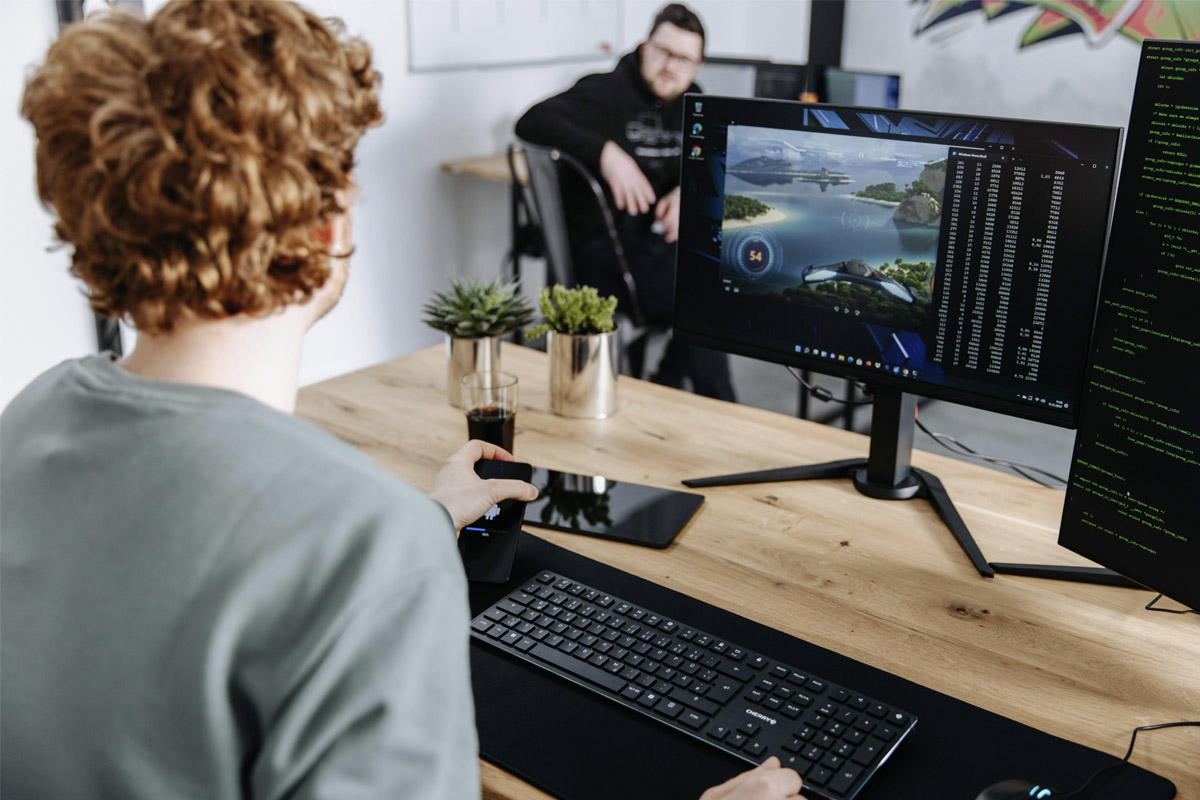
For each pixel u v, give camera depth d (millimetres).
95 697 554
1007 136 1155
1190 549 999
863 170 1278
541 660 1016
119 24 572
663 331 3293
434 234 3988
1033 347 1205
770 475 1411
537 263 4387
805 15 4926
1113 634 1073
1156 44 957
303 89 567
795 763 865
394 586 550
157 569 552
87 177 551
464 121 3975
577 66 4391
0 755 582
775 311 1407
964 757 891
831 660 1024
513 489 1212
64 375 642
